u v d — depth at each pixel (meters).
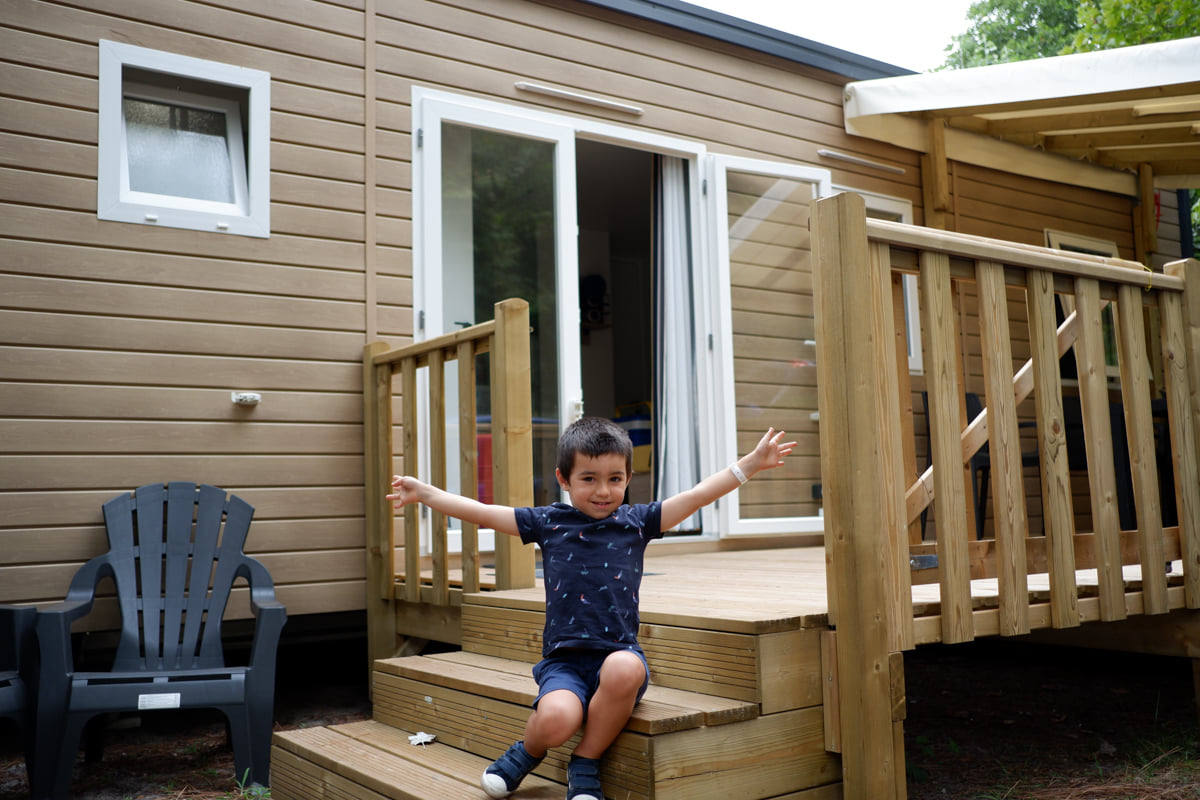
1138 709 4.10
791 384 5.84
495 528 2.42
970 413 5.76
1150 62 4.94
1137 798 2.85
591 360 9.16
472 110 4.87
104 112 4.07
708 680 2.45
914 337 6.36
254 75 4.40
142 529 3.76
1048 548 2.83
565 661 2.29
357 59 4.65
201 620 3.77
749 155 5.79
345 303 4.52
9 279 3.84
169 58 4.21
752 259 5.76
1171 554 3.31
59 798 3.10
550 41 5.17
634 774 2.14
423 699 2.94
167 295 4.14
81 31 4.05
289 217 4.43
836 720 2.39
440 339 3.98
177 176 4.29
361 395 4.53
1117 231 7.57
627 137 5.34
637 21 5.46
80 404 3.93
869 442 2.39
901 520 2.45
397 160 4.71
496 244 4.93
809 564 4.42
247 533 4.01
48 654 3.18
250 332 4.29
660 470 5.53
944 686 4.79
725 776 2.23
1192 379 3.42
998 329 2.76
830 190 6.04
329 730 3.06
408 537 4.11
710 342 5.57
